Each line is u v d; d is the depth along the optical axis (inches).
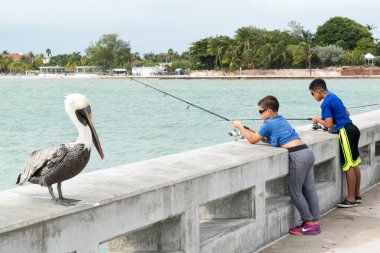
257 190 228.1
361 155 349.1
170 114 1861.5
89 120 153.1
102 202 156.7
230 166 210.7
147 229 192.9
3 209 147.6
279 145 251.1
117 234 162.4
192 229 192.7
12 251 134.2
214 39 6033.5
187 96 3090.6
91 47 7815.0
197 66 6505.9
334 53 5477.4
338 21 6318.9
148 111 2017.7
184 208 188.1
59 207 149.9
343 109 299.1
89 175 192.4
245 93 3307.1
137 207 168.7
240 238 218.5
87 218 152.4
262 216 232.2
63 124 1536.7
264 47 5585.6
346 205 297.9
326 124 299.1
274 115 255.0
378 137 354.3
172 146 1051.3
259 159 228.5
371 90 3412.9
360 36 6215.6
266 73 5639.8
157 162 216.7
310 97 2787.9
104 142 1109.7
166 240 191.5
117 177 189.2
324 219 275.9
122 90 4291.3
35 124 1545.3
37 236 139.6
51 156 147.2
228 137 1173.1
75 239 149.5
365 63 5506.9
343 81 4943.4
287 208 251.9
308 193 251.1
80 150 149.9
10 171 772.6
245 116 1779.0
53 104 2480.3
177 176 190.2
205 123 1489.9
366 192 334.0
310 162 246.8
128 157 897.5
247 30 5866.1
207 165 210.5
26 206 151.1
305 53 5472.4
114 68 7834.6
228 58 5851.4
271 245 236.4
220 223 223.6
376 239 241.4
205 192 197.9
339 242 237.9
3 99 2957.7
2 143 1134.4
